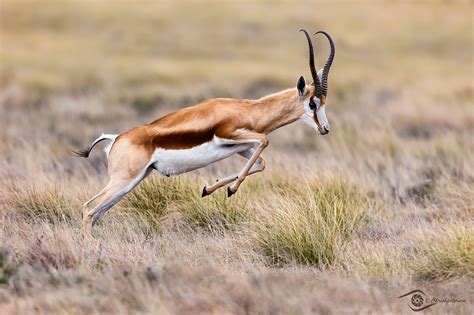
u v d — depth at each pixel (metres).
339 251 31.02
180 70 102.94
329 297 25.52
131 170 32.53
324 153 61.06
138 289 25.20
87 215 32.34
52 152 58.91
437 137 66.50
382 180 48.84
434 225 35.22
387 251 31.59
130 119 78.38
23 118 75.44
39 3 151.12
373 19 148.75
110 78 98.19
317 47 127.81
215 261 29.80
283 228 31.66
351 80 99.19
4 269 26.92
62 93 90.12
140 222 35.50
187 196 37.12
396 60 120.50
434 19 151.00
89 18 143.25
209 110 32.91
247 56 119.75
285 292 25.66
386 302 25.50
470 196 40.62
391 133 63.88
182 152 32.78
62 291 25.23
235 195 37.12
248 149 34.56
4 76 95.69
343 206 35.59
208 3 156.25
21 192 37.44
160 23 141.00
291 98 34.06
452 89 93.00
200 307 24.30
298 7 154.38
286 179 41.22
